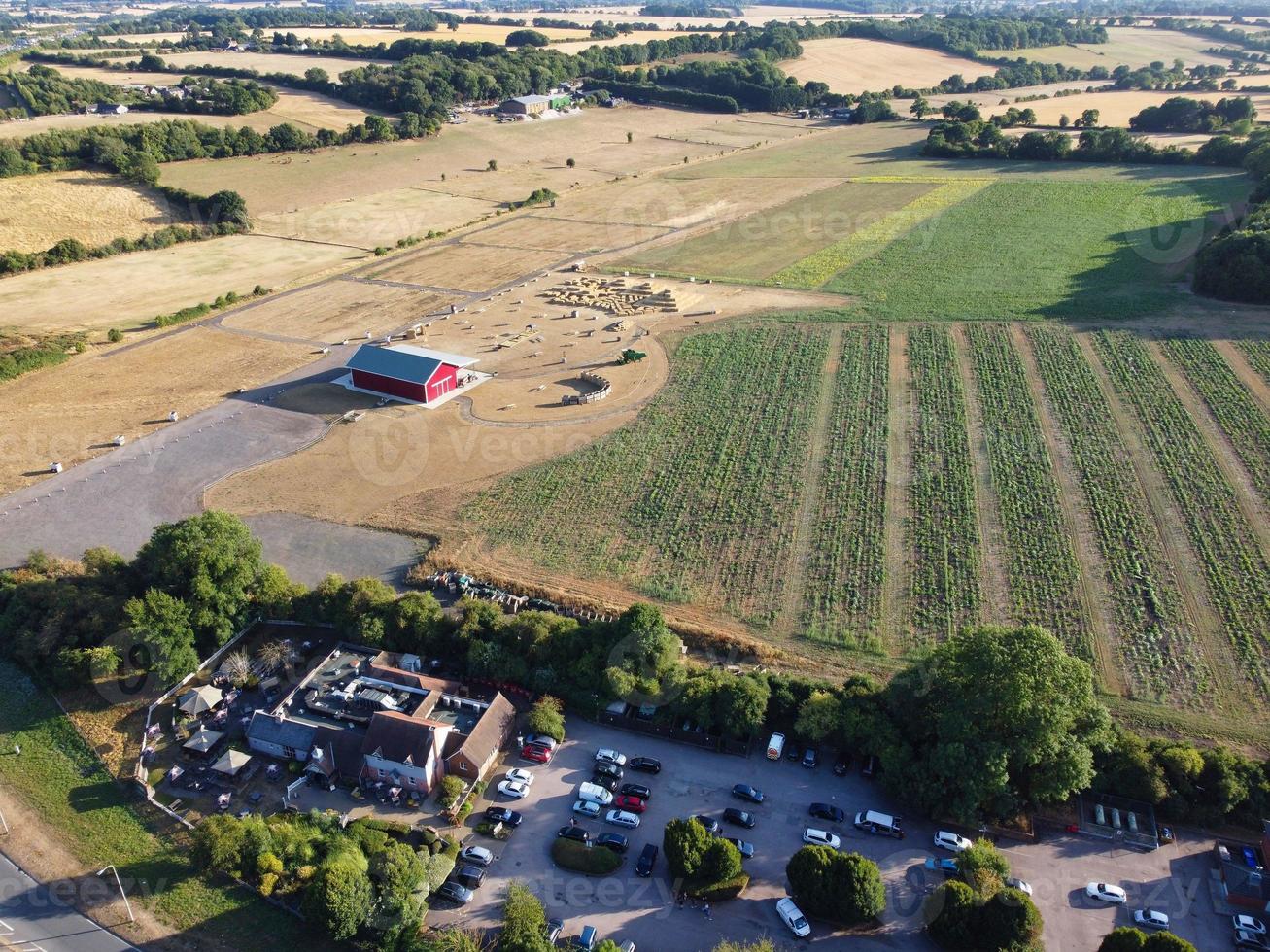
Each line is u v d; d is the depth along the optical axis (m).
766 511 90.12
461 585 79.00
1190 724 63.66
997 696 56.22
